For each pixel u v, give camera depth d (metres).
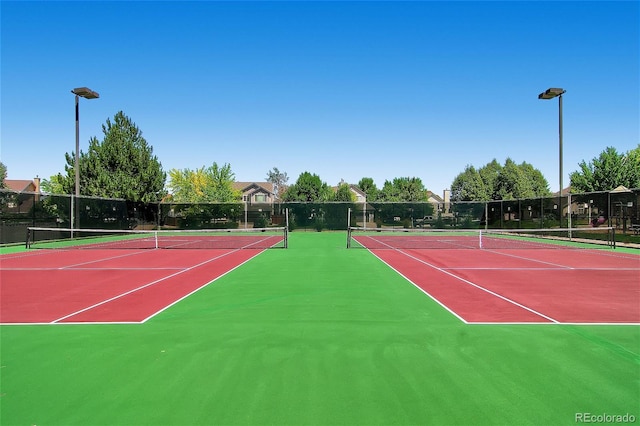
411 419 3.77
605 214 23.50
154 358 5.24
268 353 5.40
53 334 6.24
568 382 4.54
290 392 4.29
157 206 35.25
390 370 4.84
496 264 14.41
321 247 21.62
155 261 15.39
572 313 7.44
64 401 4.13
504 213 34.25
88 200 27.00
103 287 10.05
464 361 5.12
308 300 8.55
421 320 6.98
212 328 6.52
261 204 36.41
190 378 4.64
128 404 4.06
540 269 13.10
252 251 19.38
